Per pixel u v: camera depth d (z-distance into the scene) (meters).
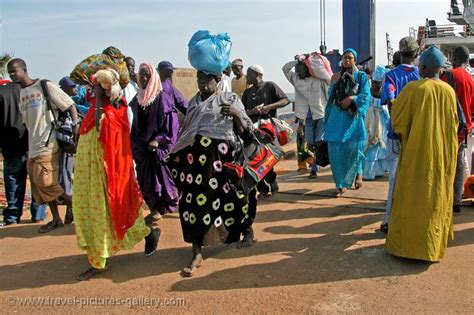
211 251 4.83
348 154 6.43
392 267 4.20
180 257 4.75
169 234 5.45
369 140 7.55
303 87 7.46
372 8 8.42
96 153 4.22
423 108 4.07
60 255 5.00
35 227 6.05
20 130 6.00
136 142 5.55
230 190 4.38
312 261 4.43
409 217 4.16
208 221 4.31
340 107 6.29
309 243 4.89
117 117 4.28
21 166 6.13
